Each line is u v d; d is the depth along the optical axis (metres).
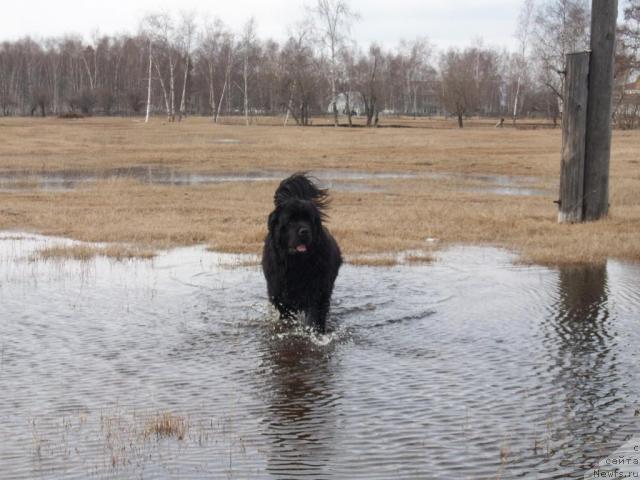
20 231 11.01
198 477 5.07
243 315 7.43
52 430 5.52
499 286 8.20
